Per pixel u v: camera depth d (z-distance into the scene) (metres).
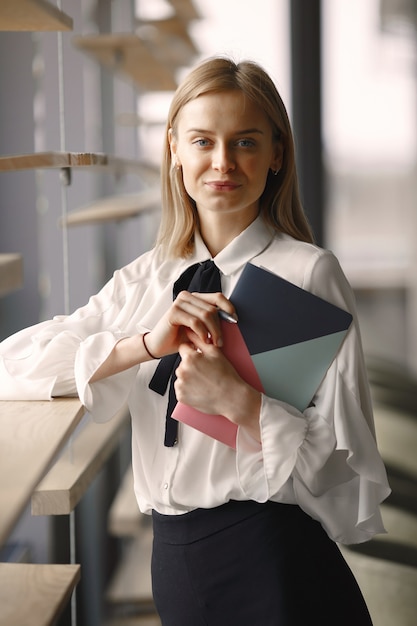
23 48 3.55
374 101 7.44
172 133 1.90
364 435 1.75
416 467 3.90
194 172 1.80
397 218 7.83
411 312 8.06
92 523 3.75
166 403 1.89
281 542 1.80
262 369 1.74
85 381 1.82
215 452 1.80
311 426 1.73
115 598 3.62
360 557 3.12
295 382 1.75
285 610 1.78
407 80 7.44
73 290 3.85
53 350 1.88
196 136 1.79
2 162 1.79
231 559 1.82
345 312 1.72
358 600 1.92
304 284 1.82
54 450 1.52
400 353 8.14
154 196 3.73
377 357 5.51
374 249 7.95
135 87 4.88
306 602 1.80
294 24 6.67
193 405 1.74
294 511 1.83
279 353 1.73
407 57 7.36
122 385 1.88
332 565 1.87
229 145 1.77
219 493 1.81
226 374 1.71
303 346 1.73
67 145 3.75
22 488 1.32
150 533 3.96
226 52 1.88
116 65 3.74
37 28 2.04
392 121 7.54
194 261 1.96
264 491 1.76
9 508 1.24
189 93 1.79
